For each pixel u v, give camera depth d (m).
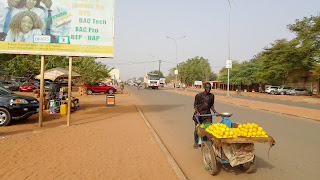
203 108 5.17
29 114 8.88
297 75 40.12
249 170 4.21
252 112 13.52
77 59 29.59
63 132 7.29
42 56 8.42
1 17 8.19
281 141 6.82
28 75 31.22
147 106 16.12
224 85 65.88
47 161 4.58
